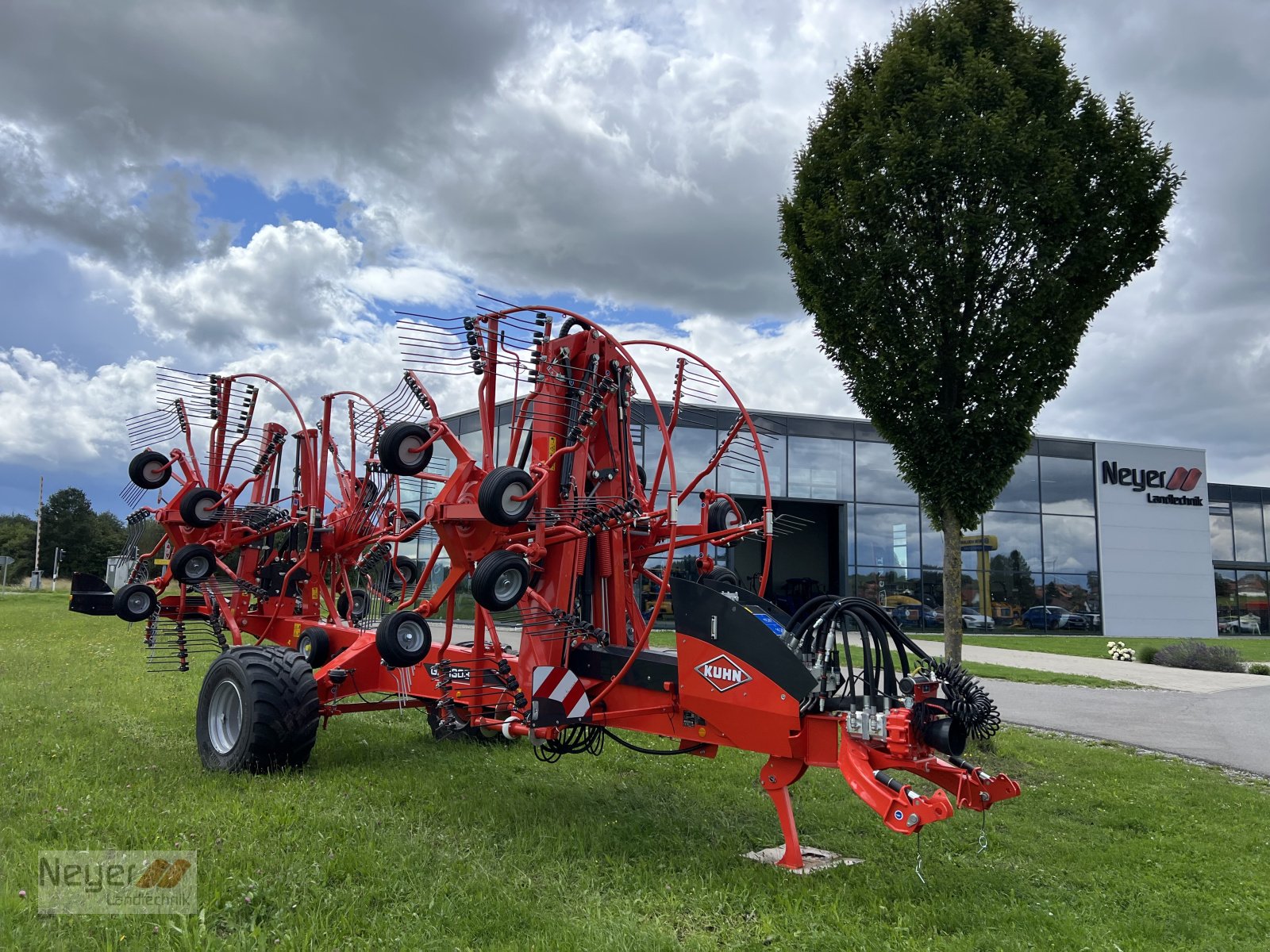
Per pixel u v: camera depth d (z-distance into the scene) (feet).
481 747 25.64
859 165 28.99
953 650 29.12
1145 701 47.16
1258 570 132.05
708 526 21.72
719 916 13.30
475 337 18.99
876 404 29.60
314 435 30.01
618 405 19.80
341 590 31.55
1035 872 16.58
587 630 18.54
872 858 16.80
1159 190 27.66
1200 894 15.64
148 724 26.35
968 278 27.96
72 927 11.29
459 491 18.78
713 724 16.35
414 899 12.93
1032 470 104.37
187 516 28.25
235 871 13.42
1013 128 27.58
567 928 12.12
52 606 98.53
